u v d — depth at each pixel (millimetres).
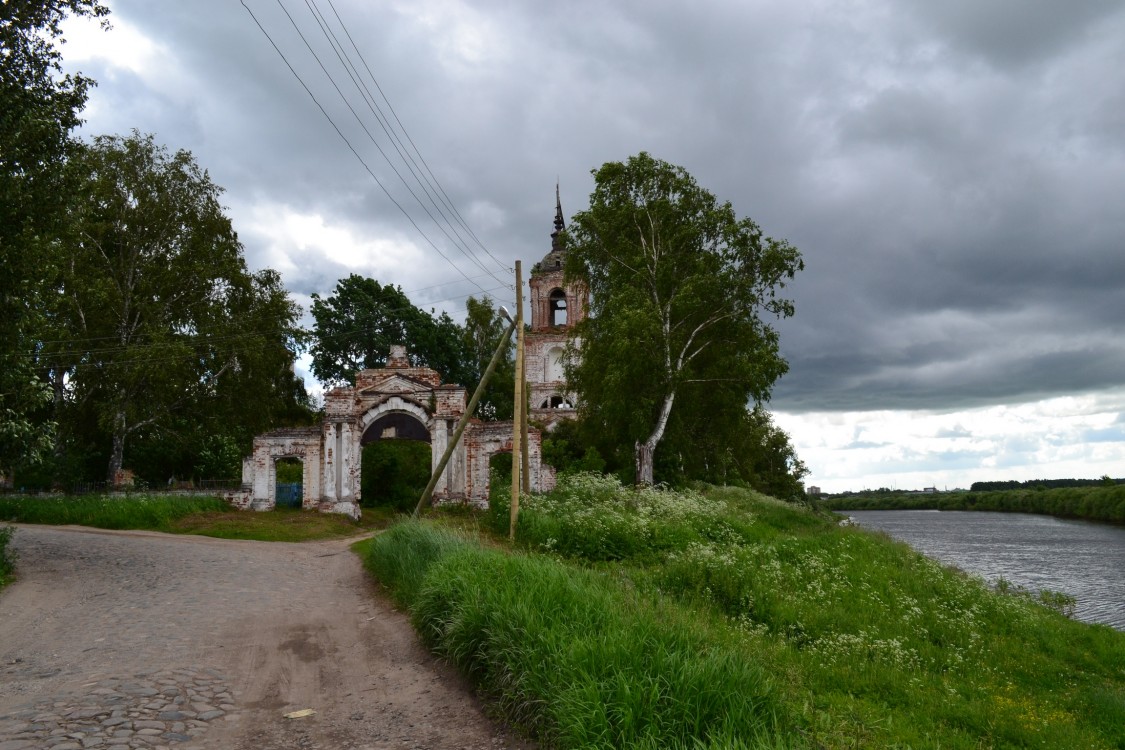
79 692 8688
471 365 63062
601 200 35875
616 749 6023
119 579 17359
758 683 7148
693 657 7363
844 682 11172
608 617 8547
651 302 32938
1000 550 46781
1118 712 12109
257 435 36000
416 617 11539
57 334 34469
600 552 19125
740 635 11492
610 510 21203
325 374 58000
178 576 17844
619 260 34438
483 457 35781
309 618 13219
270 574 18562
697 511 23516
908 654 13789
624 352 30375
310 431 35906
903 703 10820
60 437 37094
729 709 6531
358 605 14359
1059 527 72938
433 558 14094
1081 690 13656
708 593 14953
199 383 39500
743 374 32438
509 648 8172
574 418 48156
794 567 19375
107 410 35719
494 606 9078
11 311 17734
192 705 8414
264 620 13023
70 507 31438
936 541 55188
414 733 7621
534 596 9320
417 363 59344
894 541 27797
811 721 7586
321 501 35000
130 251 38719
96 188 36031
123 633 11930
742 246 33500
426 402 36344
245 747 7273
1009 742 9969
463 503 34562
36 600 14914
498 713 7895
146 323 37125
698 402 34969
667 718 6312
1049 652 16578
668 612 9547
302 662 10414
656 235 34719
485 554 12391
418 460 43031
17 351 18547
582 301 44500
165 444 43906
